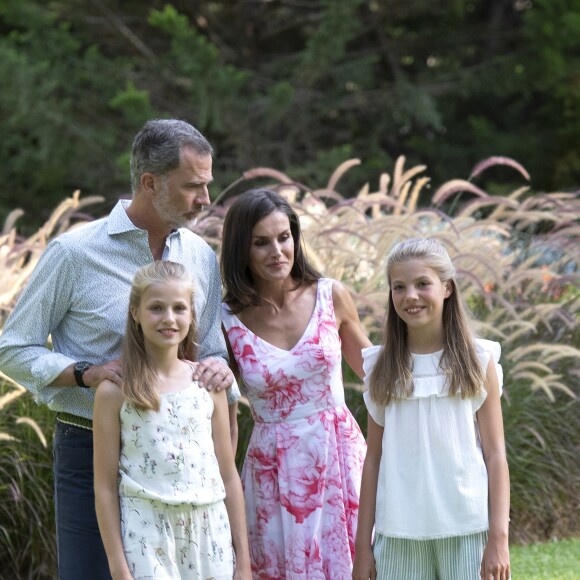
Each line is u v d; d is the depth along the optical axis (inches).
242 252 299.4
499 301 461.1
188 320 261.0
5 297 402.9
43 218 1393.9
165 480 254.4
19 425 420.8
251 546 301.3
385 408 279.0
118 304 270.2
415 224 487.8
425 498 269.4
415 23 1638.8
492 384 275.1
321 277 314.3
